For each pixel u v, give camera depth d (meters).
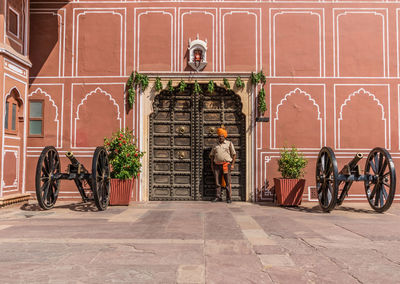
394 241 3.81
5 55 6.61
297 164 6.97
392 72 7.77
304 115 7.72
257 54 7.81
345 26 7.84
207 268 2.85
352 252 3.35
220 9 7.86
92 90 7.79
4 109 6.57
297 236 4.05
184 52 7.82
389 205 5.75
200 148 7.84
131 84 7.73
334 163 5.86
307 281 2.56
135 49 7.84
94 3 7.89
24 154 7.38
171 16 7.86
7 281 2.53
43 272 2.74
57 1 7.89
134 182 7.63
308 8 7.86
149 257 3.15
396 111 7.71
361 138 7.68
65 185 7.62
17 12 7.18
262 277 2.64
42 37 7.87
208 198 7.77
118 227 4.58
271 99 7.75
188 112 7.94
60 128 7.72
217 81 7.80
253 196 7.60
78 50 7.84
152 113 7.83
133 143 7.39
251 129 7.71
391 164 5.74
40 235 4.07
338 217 5.52
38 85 7.79
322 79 7.75
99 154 6.04
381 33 7.82
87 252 3.32
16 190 7.10
